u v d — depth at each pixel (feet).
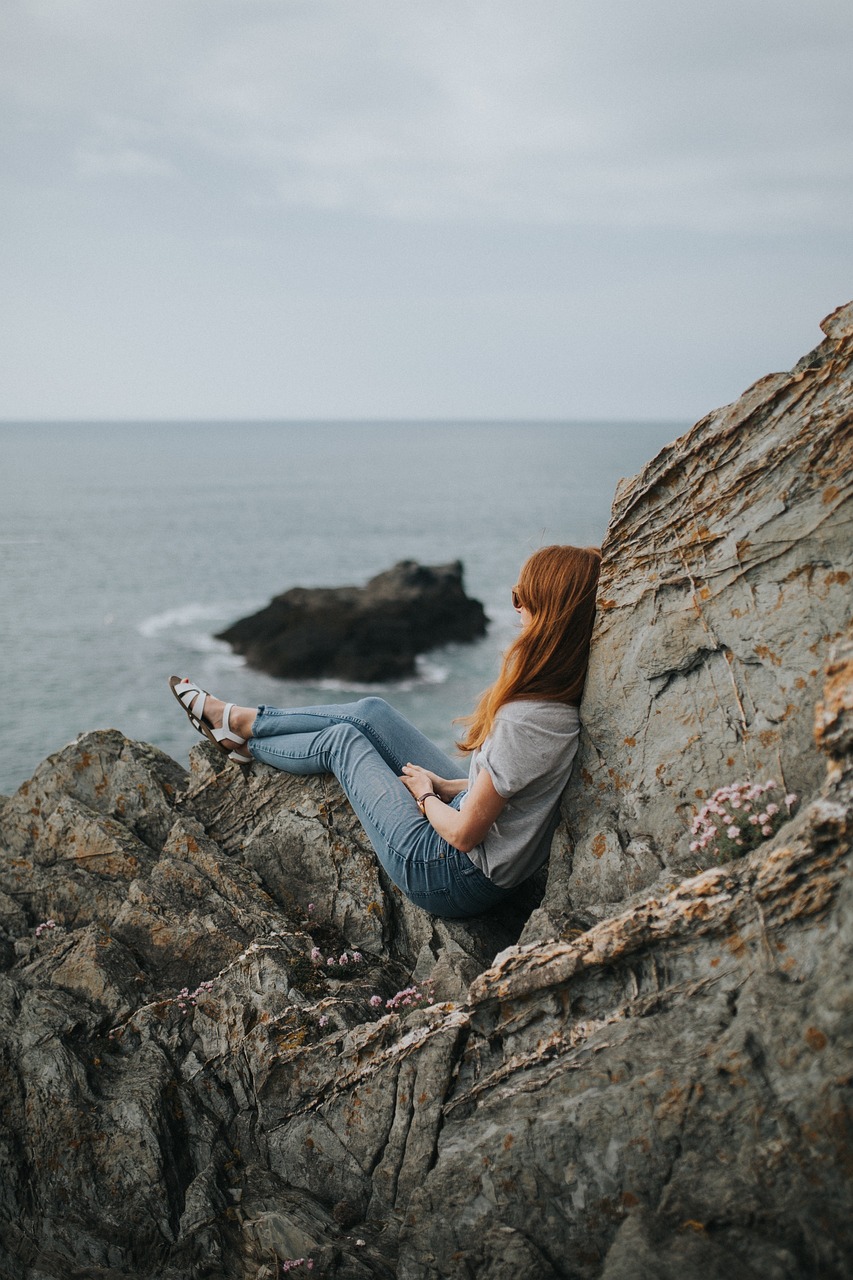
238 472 540.93
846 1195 7.73
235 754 16.61
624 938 9.81
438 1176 10.05
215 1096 12.53
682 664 11.43
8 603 142.61
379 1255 10.52
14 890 16.65
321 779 16.10
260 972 13.37
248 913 14.92
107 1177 11.59
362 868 15.14
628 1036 9.52
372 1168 11.18
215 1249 10.96
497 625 128.77
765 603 10.71
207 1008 13.20
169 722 86.17
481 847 12.78
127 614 136.15
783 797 10.44
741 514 10.87
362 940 14.74
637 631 11.82
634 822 11.78
